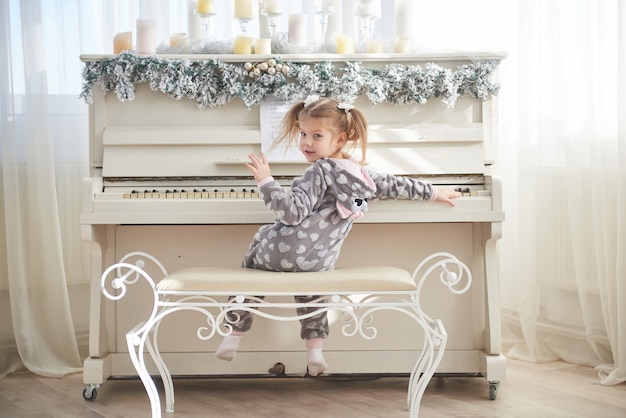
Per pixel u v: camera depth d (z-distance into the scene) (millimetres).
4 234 3133
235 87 2658
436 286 2750
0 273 3131
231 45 2824
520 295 3152
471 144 2676
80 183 3281
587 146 2979
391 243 2742
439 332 2266
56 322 3115
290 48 2822
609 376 2803
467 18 3393
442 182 2656
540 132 3113
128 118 2701
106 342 2730
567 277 3117
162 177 2658
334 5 2939
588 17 2910
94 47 3271
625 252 2795
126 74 2646
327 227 2348
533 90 3145
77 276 3273
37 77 3084
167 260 2734
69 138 3258
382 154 2652
